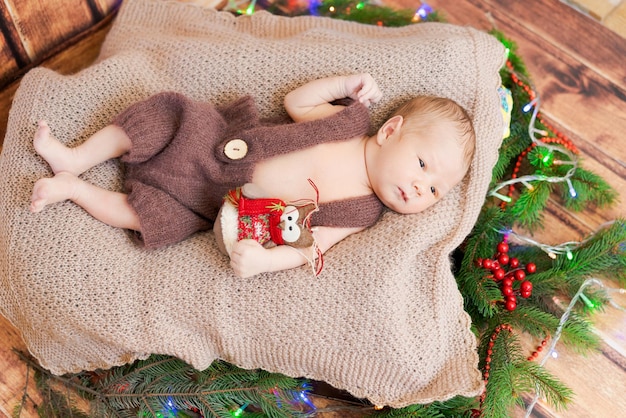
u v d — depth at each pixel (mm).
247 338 988
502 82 1170
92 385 1045
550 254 1080
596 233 1104
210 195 994
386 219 1009
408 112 1001
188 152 970
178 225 989
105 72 1023
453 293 1004
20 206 962
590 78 1245
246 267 934
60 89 1003
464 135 982
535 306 1069
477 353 1010
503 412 975
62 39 1146
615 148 1207
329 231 988
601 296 1079
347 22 1148
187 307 977
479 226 1084
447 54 1042
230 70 1057
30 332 998
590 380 1091
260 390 1009
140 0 1147
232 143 977
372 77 1045
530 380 999
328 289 973
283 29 1145
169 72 1062
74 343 992
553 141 1138
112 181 1020
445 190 988
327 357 986
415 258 1001
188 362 992
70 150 972
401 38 1085
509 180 1149
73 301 958
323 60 1053
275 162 981
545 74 1246
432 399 968
